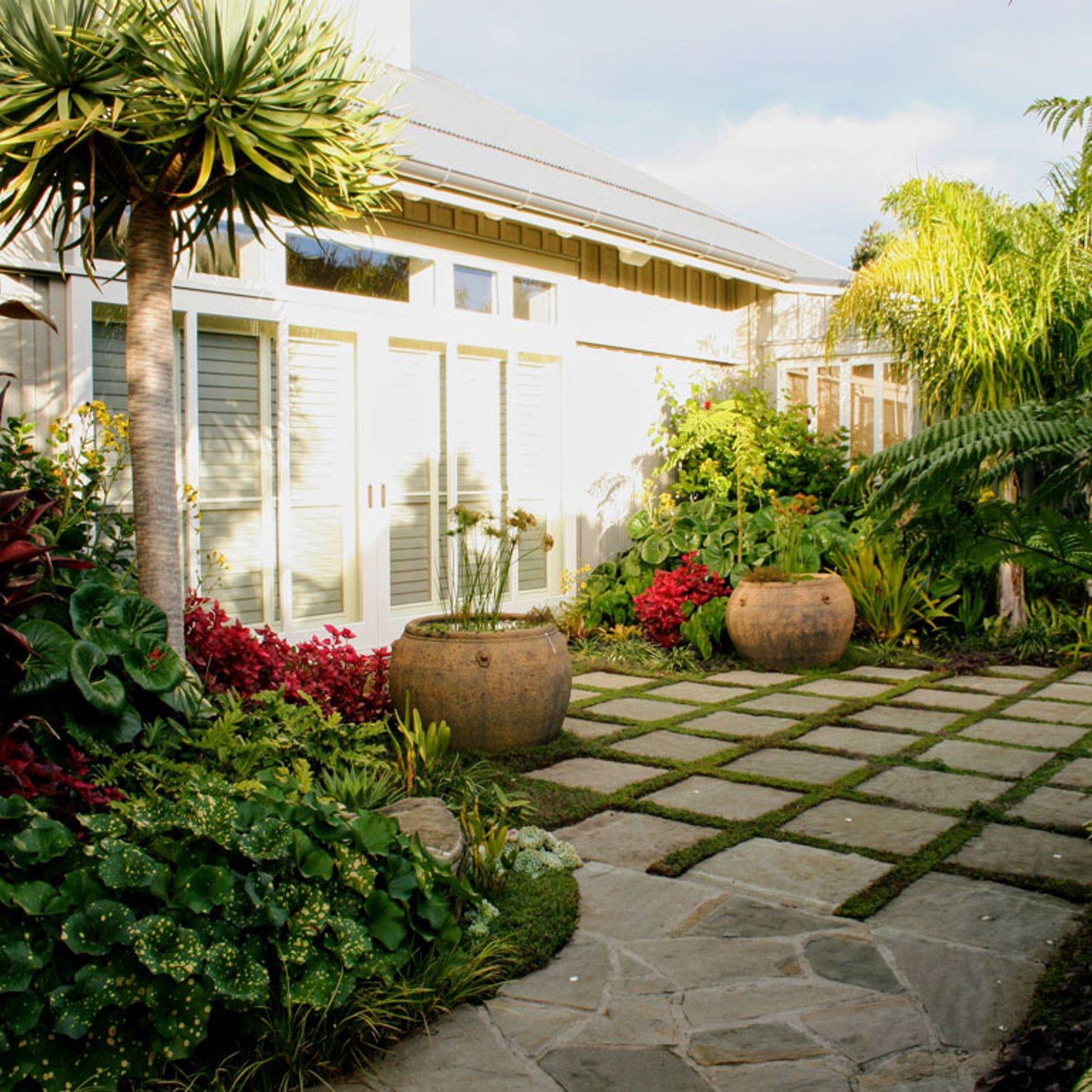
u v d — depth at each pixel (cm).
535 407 740
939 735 470
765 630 630
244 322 542
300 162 321
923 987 230
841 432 843
